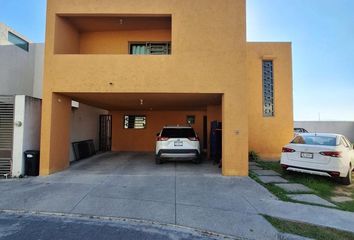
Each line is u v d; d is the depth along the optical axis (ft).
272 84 43.57
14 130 27.04
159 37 34.96
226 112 27.73
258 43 43.55
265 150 42.80
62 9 28.02
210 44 27.91
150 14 28.27
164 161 36.78
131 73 27.61
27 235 13.24
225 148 27.71
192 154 33.24
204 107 44.86
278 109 43.24
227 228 14.21
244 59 27.89
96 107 45.93
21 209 17.03
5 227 14.32
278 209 17.33
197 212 16.56
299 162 26.04
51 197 19.45
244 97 27.78
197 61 27.76
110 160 38.70
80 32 35.24
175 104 40.16
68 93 28.43
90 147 44.19
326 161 24.44
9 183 23.77
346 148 26.58
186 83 27.61
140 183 23.90
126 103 39.01
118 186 22.71
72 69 27.58
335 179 25.88
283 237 13.14
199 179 25.88
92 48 35.24
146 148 51.52
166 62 27.71
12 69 42.32
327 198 20.48
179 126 34.73
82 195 19.97
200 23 28.02
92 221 15.33
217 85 27.73
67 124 31.68
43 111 27.32
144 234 13.52
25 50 45.16
